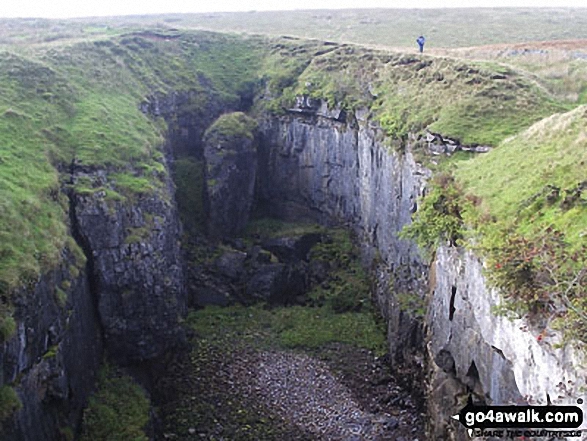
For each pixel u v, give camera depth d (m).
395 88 44.81
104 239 32.81
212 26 101.50
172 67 60.25
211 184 50.97
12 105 38.38
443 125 34.88
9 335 20.12
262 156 56.91
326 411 31.55
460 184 27.05
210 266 46.69
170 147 51.94
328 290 45.81
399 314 33.81
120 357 33.22
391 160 39.25
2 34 67.50
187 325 40.53
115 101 47.19
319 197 53.84
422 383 31.02
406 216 35.88
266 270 46.09
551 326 15.98
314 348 38.44
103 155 37.28
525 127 33.44
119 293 33.09
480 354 22.02
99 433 26.84
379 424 30.20
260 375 35.19
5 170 30.11
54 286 25.42
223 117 55.34
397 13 108.12
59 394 23.88
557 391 15.79
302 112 54.00
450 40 80.88
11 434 19.25
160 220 36.75
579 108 27.36
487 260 19.81
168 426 30.22
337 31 93.75
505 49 56.44
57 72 45.47
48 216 28.83
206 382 34.34
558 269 16.92
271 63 62.31
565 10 110.81
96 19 103.50
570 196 19.89
